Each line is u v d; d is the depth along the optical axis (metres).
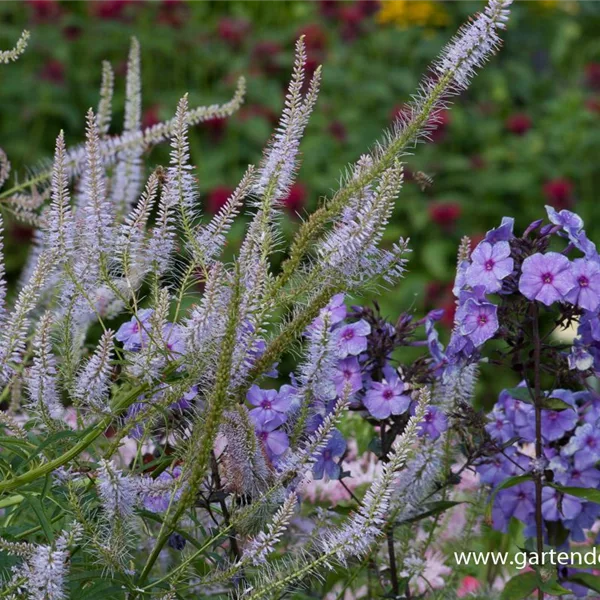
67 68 9.13
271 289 2.39
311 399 2.66
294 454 2.55
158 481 2.48
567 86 10.74
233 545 2.77
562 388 3.21
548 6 11.65
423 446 2.91
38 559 2.13
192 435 2.44
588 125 9.63
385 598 3.05
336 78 9.56
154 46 9.40
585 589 3.16
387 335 2.98
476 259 2.79
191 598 2.63
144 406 2.53
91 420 2.54
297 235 2.40
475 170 9.26
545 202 8.96
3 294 2.41
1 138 8.76
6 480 2.51
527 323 2.87
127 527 2.39
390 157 2.34
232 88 9.37
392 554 3.00
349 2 10.94
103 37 9.62
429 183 3.20
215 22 10.57
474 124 9.79
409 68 10.45
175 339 2.41
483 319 2.79
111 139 3.71
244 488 2.58
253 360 2.47
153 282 2.47
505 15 2.28
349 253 2.34
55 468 2.40
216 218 2.46
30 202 3.67
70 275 2.40
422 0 10.84
